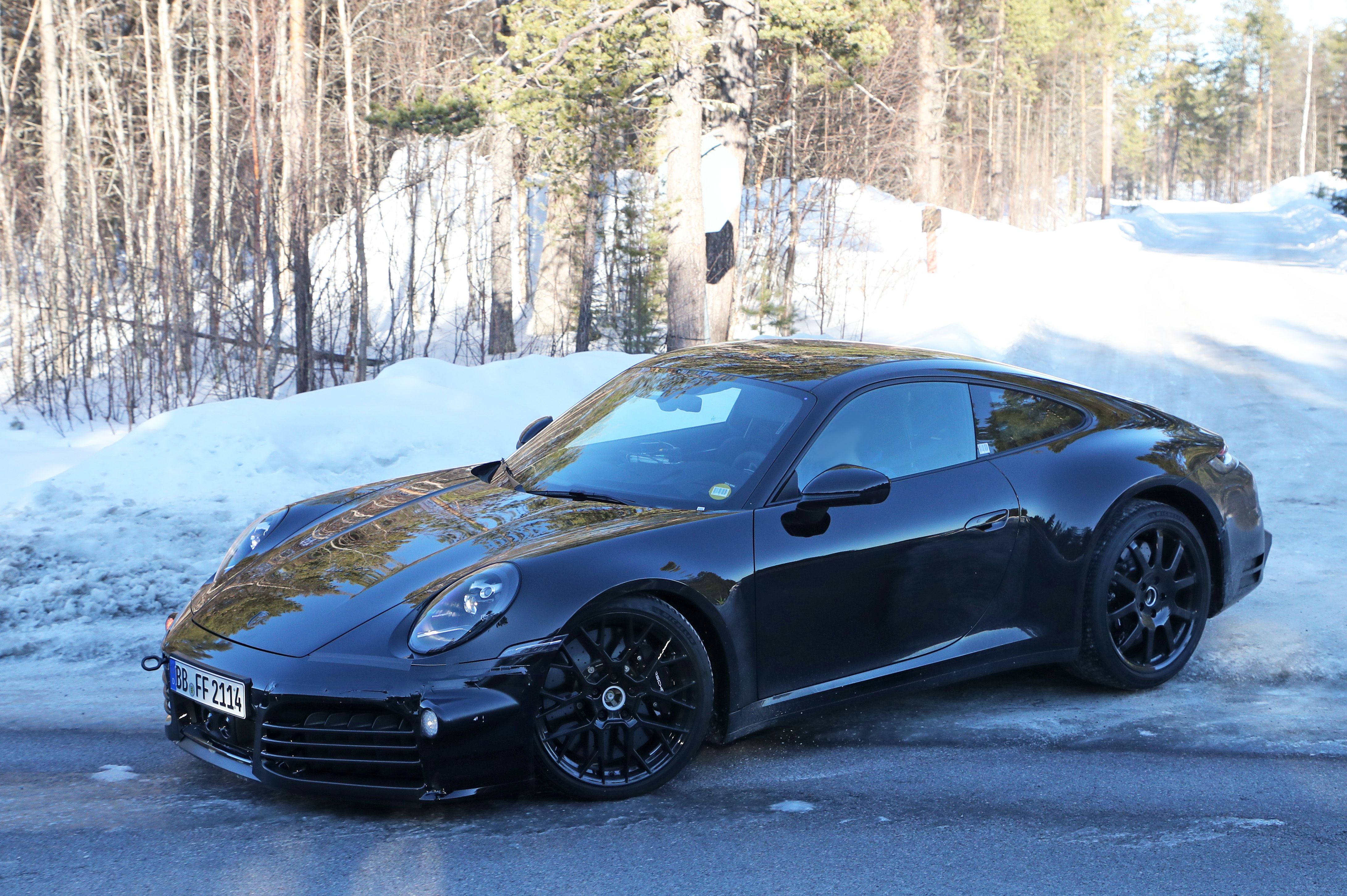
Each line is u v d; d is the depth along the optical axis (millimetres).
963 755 3631
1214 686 4301
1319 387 12664
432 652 2980
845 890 2701
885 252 30000
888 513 3682
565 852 2900
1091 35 56219
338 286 16516
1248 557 4527
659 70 14234
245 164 18547
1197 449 4445
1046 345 17531
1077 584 4016
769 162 26703
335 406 8812
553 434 4340
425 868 2801
